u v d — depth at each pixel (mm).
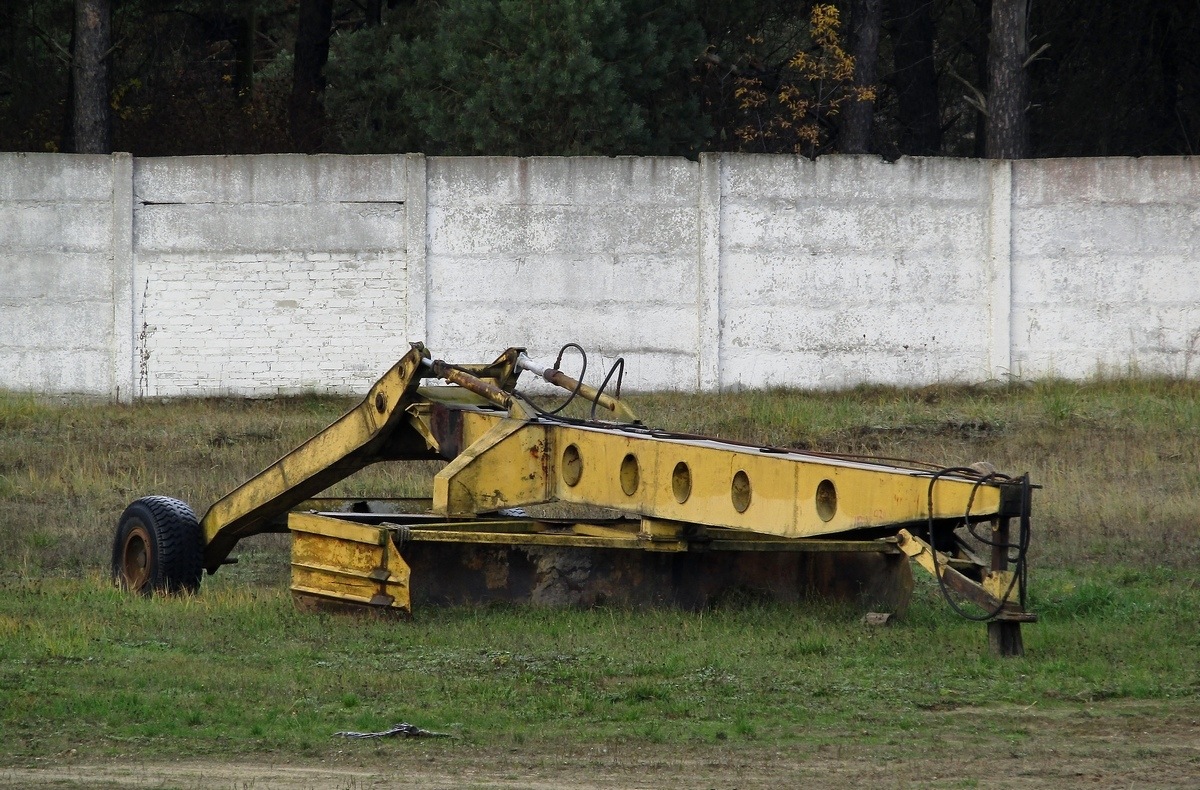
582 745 30031
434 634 40344
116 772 27953
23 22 119938
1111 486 65188
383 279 90562
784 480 38875
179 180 90625
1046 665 36594
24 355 91062
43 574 51812
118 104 132500
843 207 90188
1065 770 28453
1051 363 90750
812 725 31688
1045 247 90562
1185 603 45500
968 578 37250
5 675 34969
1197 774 28219
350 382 90688
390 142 117750
